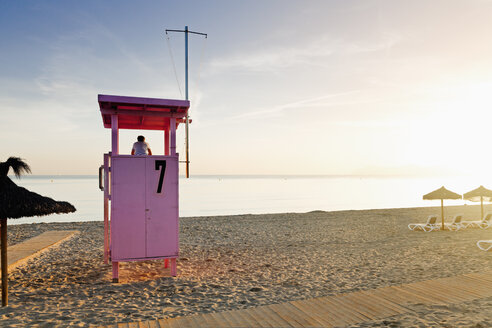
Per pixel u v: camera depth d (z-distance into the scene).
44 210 5.19
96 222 16.73
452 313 4.57
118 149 6.80
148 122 7.87
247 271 7.56
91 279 6.94
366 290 5.67
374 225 15.36
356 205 39.97
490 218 14.77
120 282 6.69
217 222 16.44
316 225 15.42
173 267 7.12
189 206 38.69
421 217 18.36
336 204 41.69
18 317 4.80
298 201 47.06
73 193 63.31
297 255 9.26
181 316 4.77
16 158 5.00
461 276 6.37
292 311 4.74
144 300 5.55
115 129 6.75
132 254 6.59
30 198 5.14
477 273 6.57
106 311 5.03
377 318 4.46
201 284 6.52
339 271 7.43
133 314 4.89
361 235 12.64
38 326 4.47
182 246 10.70
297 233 13.22
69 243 11.17
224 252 9.74
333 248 10.20
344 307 4.87
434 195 13.75
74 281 6.79
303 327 4.20
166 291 6.06
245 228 14.53
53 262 8.51
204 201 46.81
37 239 11.52
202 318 4.52
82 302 5.46
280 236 12.55
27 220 26.34
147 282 6.67
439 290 5.55
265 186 107.38
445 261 8.14
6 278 5.33
